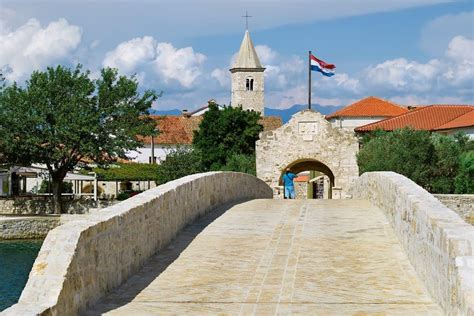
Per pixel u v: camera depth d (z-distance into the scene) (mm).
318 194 90250
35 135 61188
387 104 114312
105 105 63000
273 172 57031
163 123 116812
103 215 12648
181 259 14930
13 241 52906
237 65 145750
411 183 16984
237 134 85312
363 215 20812
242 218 20562
